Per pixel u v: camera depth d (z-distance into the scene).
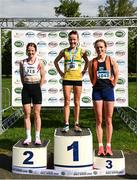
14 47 10.87
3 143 9.17
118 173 6.48
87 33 10.77
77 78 7.32
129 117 13.34
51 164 6.95
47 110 16.03
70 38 7.41
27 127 7.01
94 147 8.66
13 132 10.72
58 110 15.85
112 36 10.77
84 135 6.47
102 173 6.44
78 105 7.38
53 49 10.95
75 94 7.37
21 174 6.53
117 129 11.46
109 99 6.70
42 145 6.79
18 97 11.02
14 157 6.62
